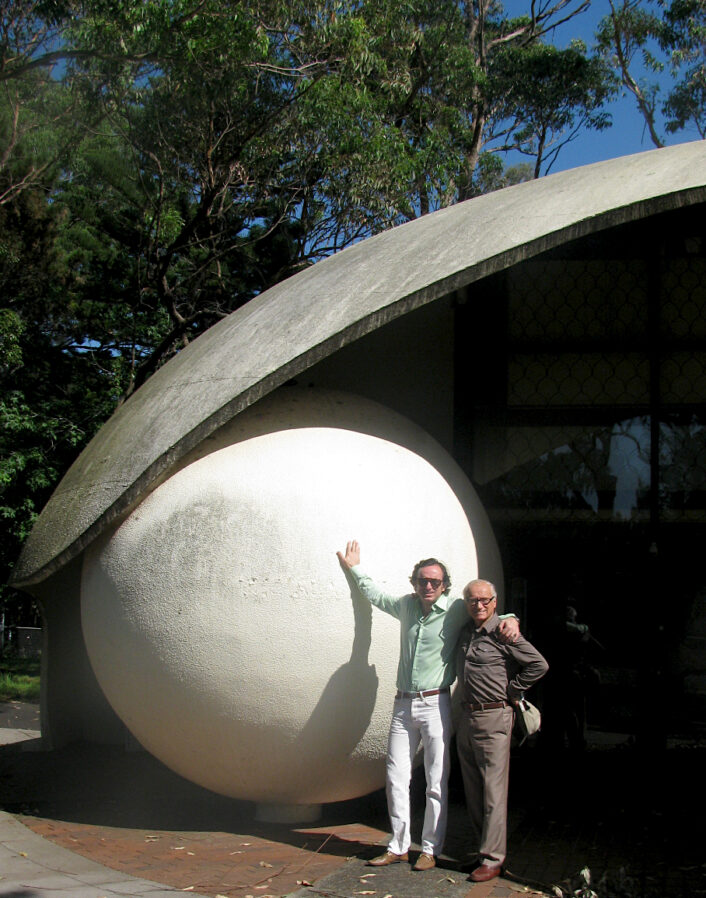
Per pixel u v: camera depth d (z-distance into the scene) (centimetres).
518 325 752
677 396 732
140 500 569
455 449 741
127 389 1814
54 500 645
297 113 1712
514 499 736
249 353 588
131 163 1877
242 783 553
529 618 729
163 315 2103
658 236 745
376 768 554
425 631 505
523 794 666
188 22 1346
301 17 1591
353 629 521
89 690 823
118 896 439
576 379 742
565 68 2433
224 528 530
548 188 645
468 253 561
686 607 711
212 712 525
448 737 500
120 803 643
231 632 517
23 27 1452
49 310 2089
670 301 741
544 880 473
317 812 592
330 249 2064
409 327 760
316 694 519
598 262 750
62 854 517
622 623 718
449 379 755
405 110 2089
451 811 630
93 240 2119
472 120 2416
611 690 714
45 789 682
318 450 557
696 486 720
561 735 715
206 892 452
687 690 705
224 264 2197
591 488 731
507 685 491
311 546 522
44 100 1630
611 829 574
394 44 1859
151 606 534
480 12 2428
